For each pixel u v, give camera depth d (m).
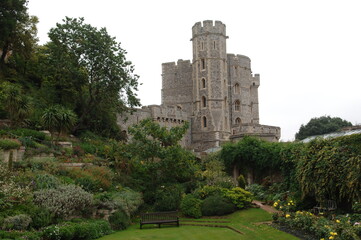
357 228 11.98
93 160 21.66
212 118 57.97
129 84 31.58
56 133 24.41
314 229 13.36
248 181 28.42
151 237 13.44
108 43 29.92
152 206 20.05
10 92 21.73
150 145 21.06
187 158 21.56
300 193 19.33
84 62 29.55
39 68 29.59
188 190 23.42
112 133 34.81
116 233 14.31
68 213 13.32
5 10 26.56
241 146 28.69
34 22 31.92
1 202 11.47
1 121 23.06
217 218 18.25
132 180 21.77
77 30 29.31
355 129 28.75
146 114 50.38
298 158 20.56
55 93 31.59
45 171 16.52
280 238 13.05
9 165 15.34
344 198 16.50
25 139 19.72
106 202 15.44
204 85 59.72
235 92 65.38
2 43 28.09
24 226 11.07
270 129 58.12
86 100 32.53
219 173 25.58
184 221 17.70
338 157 16.23
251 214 18.58
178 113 56.94
